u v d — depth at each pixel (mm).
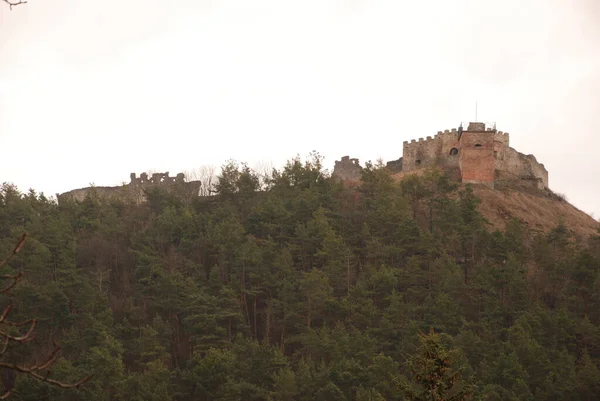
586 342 95438
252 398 82125
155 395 80438
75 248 114312
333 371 82000
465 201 123625
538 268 114438
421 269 108688
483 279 102875
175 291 103375
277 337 102562
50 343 92250
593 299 104812
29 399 77438
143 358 93812
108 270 109938
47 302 98000
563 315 96812
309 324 99250
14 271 103125
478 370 83938
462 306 101812
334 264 106562
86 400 79625
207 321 96375
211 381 83875
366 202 128000
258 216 121625
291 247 112500
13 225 123500
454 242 116625
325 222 114688
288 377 82000
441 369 38312
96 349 85875
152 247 116938
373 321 97875
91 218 130000
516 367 81625
